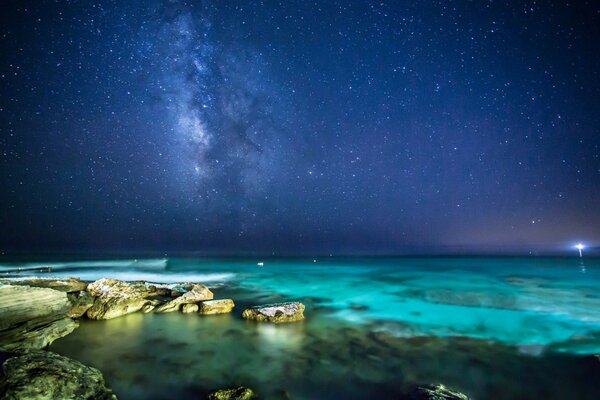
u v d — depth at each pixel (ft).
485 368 25.58
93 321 34.91
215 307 39.37
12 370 18.22
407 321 39.55
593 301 52.95
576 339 32.81
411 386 22.59
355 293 60.75
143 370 24.48
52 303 31.81
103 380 20.99
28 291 30.30
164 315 38.06
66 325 31.65
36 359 19.98
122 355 27.02
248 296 56.75
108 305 36.96
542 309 46.83
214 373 24.26
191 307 39.83
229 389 20.47
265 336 32.37
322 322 38.22
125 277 78.74
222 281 76.23
